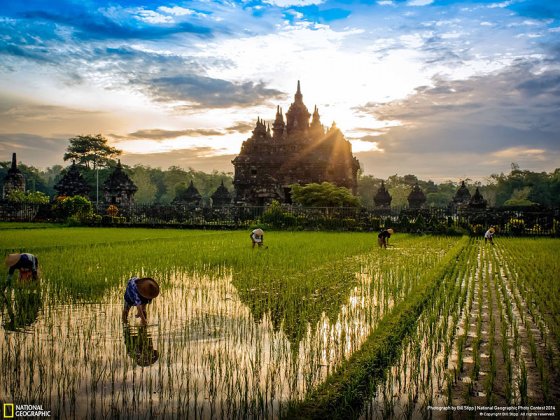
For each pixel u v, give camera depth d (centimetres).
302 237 3238
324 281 1467
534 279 1509
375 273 1627
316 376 721
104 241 2639
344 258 2028
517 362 784
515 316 1071
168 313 1080
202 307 1135
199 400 651
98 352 825
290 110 7512
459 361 757
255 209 4581
